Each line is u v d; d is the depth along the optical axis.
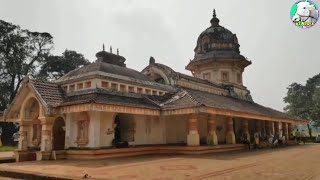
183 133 20.08
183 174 8.87
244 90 32.00
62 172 9.52
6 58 38.97
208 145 17.53
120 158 14.36
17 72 39.09
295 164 11.52
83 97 14.91
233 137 20.14
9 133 39.91
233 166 10.81
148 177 8.34
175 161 12.73
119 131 17.66
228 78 30.22
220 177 8.26
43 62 44.44
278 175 8.59
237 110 19.84
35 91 15.10
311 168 10.25
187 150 16.39
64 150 14.81
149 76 23.05
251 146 22.62
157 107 17.53
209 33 31.45
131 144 16.86
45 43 43.94
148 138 18.08
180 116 20.16
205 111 16.27
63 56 48.34
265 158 14.07
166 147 17.19
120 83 17.06
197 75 31.64
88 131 14.59
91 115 14.61
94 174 9.02
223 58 29.62
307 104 50.31
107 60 21.22
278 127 31.45
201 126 21.27
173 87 21.17
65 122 15.66
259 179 7.88
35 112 16.28
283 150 20.34
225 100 24.39
